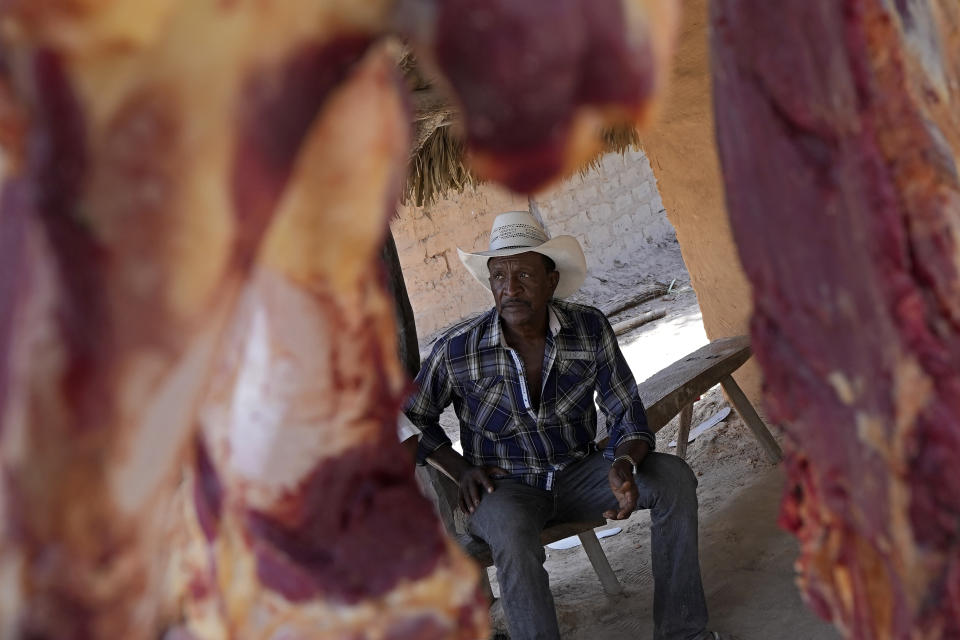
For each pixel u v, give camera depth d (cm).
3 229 50
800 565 98
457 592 92
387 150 82
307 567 89
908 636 86
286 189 53
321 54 52
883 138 88
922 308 84
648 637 340
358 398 92
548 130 52
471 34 51
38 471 50
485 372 325
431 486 352
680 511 307
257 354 90
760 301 90
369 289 93
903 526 84
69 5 45
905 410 84
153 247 49
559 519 336
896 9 90
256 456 90
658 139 512
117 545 53
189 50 48
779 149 84
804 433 91
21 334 49
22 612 52
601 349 332
